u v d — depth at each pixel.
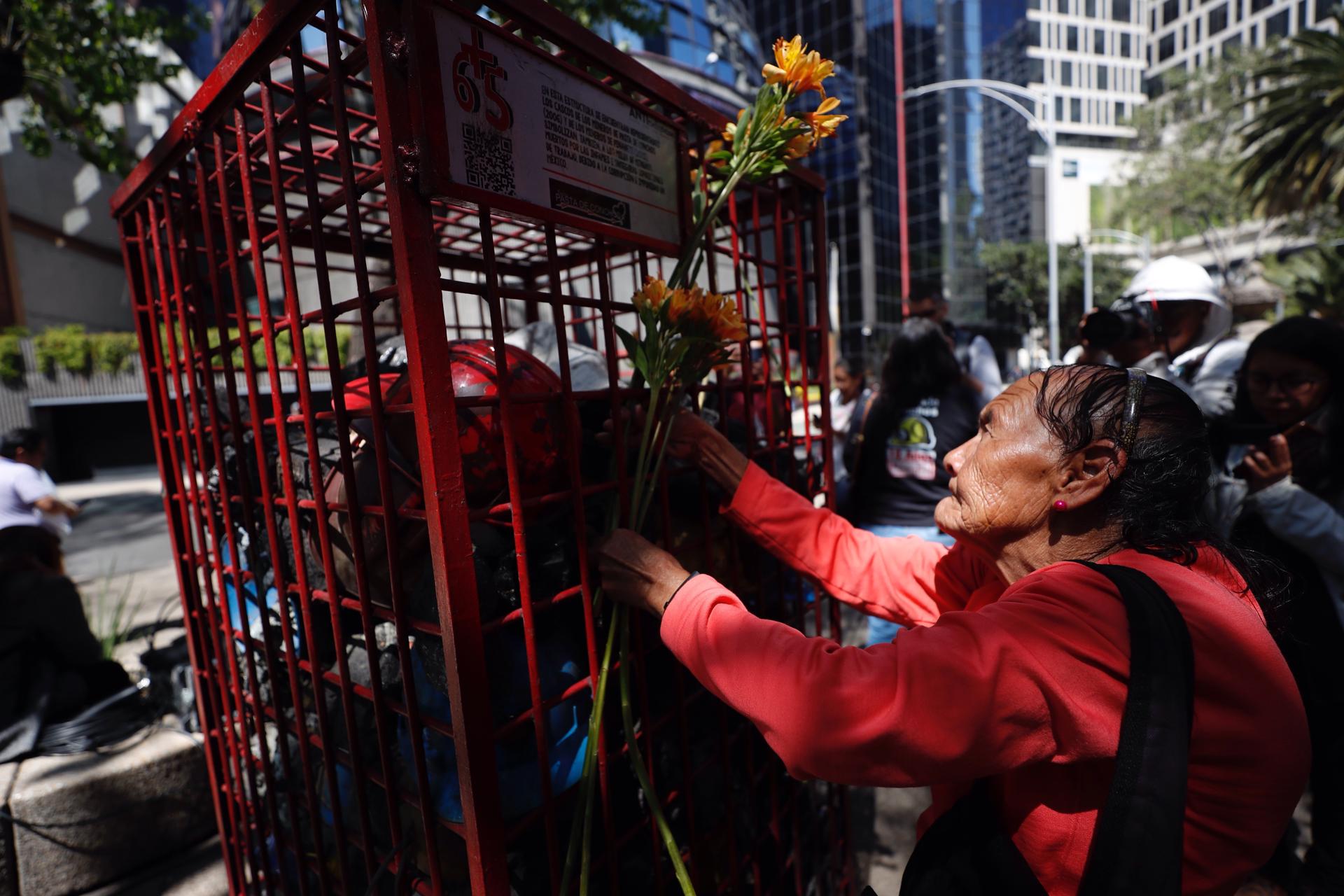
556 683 0.93
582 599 0.92
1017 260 40.38
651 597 0.89
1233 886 0.70
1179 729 0.62
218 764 1.44
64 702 2.19
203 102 0.90
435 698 0.93
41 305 18.69
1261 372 1.71
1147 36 64.06
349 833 1.09
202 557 1.26
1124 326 2.27
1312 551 1.50
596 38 0.89
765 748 1.37
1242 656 0.67
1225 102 33.84
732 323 0.91
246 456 1.12
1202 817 0.68
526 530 0.88
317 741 1.01
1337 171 19.06
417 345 0.68
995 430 0.83
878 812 2.39
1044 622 0.68
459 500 0.73
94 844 1.98
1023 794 0.75
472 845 0.78
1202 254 42.56
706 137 1.14
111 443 17.30
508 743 0.89
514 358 0.94
